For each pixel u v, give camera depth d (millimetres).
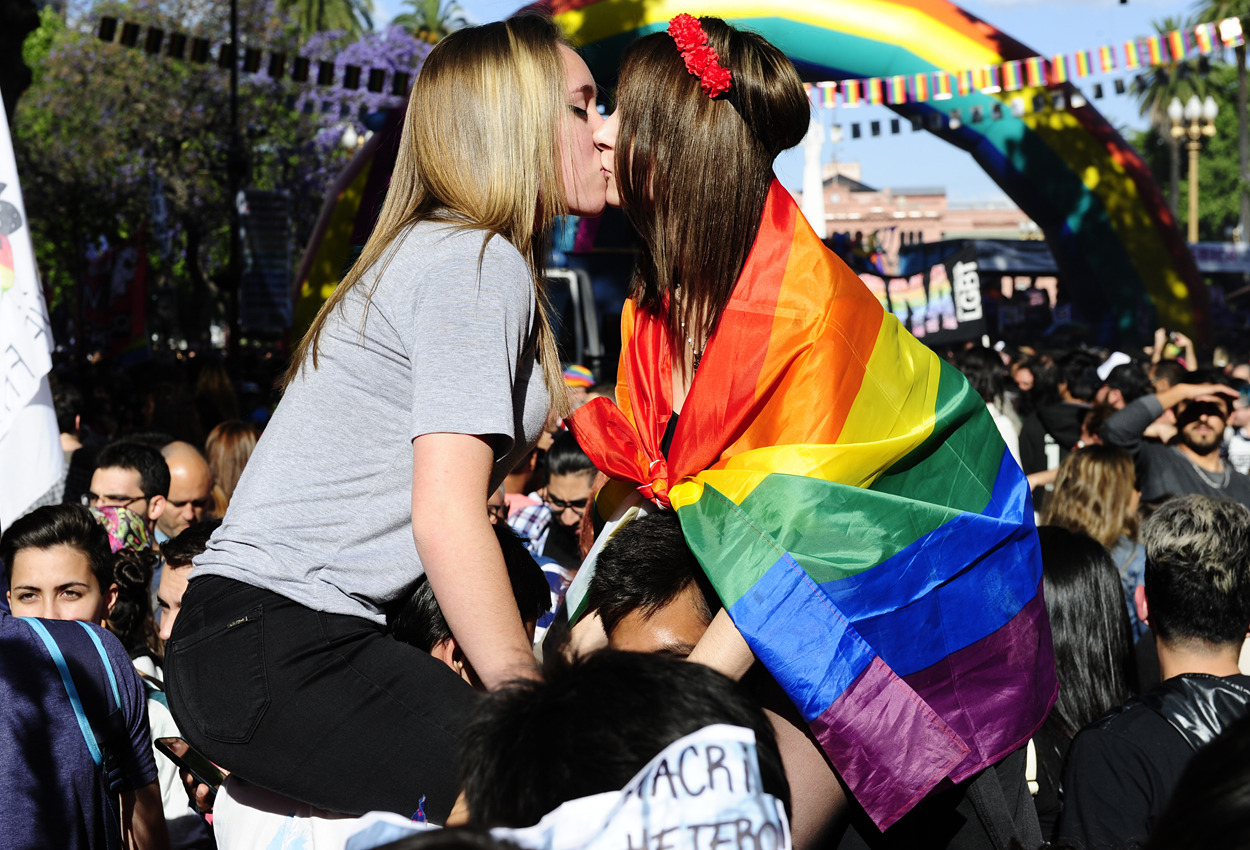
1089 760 2270
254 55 9039
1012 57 12328
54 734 2324
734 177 1805
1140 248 15344
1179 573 2422
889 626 1663
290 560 1693
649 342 1986
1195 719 2240
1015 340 25328
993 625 1770
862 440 1716
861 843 1842
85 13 30125
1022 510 1878
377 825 1132
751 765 1016
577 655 1170
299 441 1748
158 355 17312
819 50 12250
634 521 1874
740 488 1687
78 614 2979
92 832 2363
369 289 1774
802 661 1618
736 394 1739
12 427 3623
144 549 3508
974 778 1835
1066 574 2705
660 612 1758
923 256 17000
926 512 1716
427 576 1604
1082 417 7305
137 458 4375
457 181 1808
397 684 1676
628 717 1061
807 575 1634
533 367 1820
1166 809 938
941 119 13016
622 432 1966
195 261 31781
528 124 1810
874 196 60219
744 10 11844
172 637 1755
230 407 8492
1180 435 5773
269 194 17719
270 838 1802
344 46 31422
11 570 2967
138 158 30578
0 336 3625
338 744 1655
